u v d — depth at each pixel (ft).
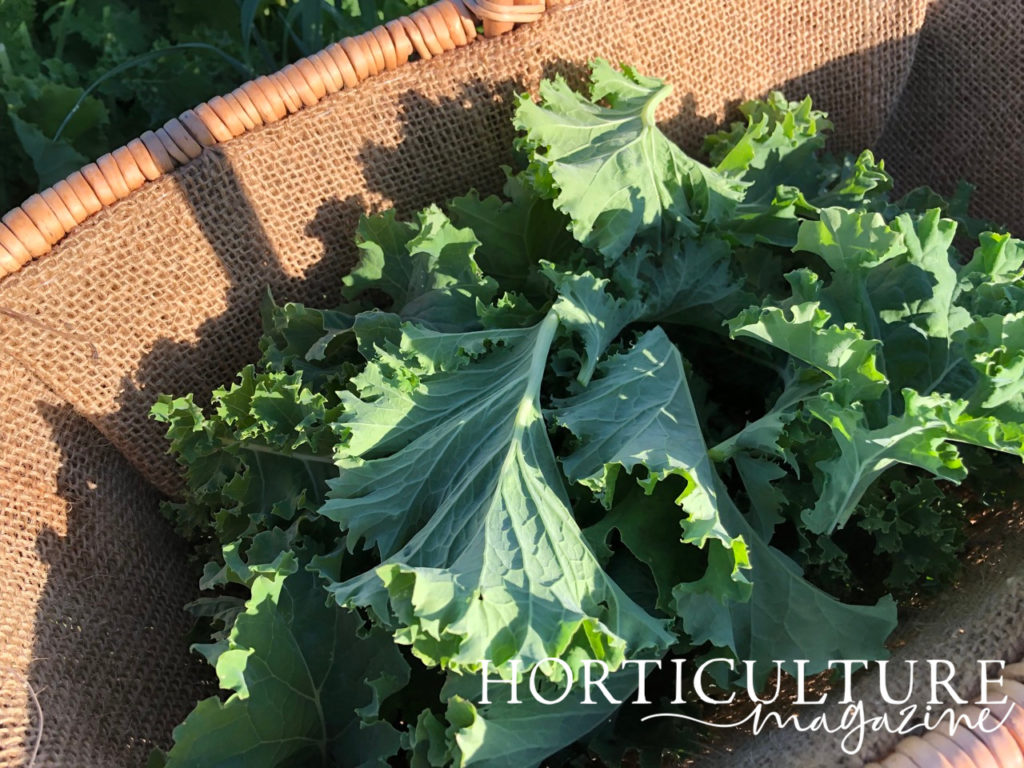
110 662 1.52
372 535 1.32
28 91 2.04
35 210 1.47
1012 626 1.27
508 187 1.65
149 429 1.63
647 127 1.60
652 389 1.40
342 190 1.68
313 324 1.63
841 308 1.48
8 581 1.45
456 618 1.13
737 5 1.81
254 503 1.56
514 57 1.69
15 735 1.30
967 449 1.57
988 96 1.99
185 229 1.57
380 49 1.62
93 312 1.53
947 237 1.47
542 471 1.32
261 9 2.33
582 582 1.25
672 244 1.63
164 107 2.25
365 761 1.32
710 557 1.28
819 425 1.43
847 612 1.36
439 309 1.56
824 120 1.82
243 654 1.27
